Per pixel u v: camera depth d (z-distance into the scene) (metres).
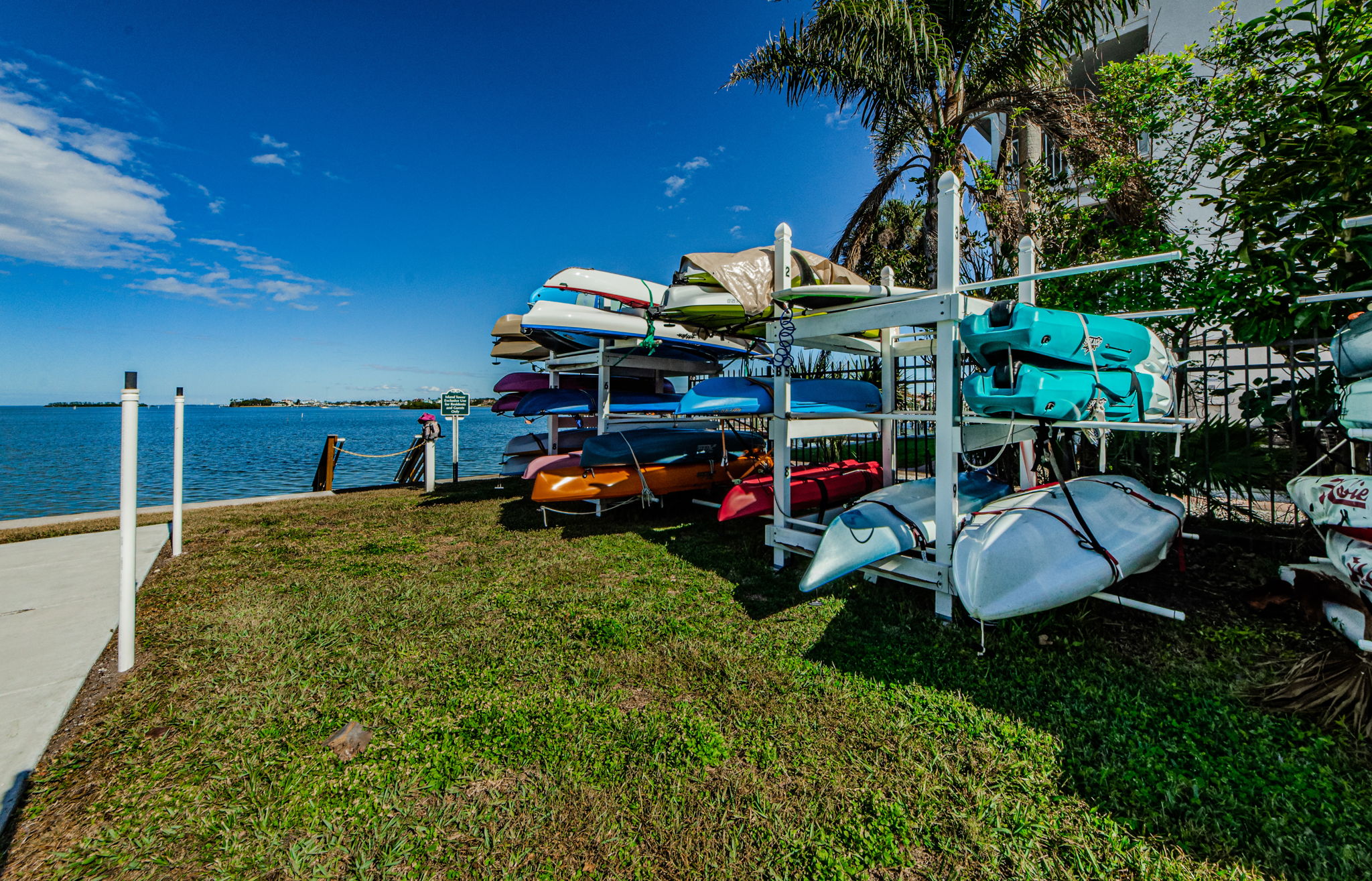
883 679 2.84
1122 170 6.23
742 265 4.72
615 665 3.07
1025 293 4.42
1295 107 3.98
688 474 7.24
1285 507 5.69
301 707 2.73
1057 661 2.96
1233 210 4.18
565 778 2.17
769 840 1.85
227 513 8.02
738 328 6.82
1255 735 2.27
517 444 10.51
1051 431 3.49
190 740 2.48
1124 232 5.96
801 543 4.40
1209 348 4.78
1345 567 2.78
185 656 3.29
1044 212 7.22
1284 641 3.02
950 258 3.48
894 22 7.12
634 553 5.36
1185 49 5.83
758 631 3.45
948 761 2.20
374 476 18.06
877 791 2.05
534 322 7.05
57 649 3.37
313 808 2.06
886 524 3.78
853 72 7.85
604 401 7.64
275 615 3.89
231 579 4.77
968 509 4.21
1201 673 2.77
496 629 3.60
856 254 9.70
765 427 9.80
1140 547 3.50
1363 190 3.63
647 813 1.99
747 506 5.42
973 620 3.51
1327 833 1.78
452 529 6.72
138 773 2.26
